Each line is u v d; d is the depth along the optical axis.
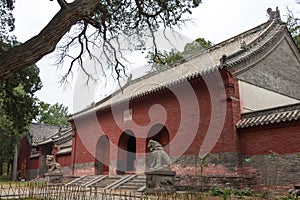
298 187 11.23
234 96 13.97
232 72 14.30
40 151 31.75
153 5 10.18
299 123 11.69
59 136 29.50
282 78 17.44
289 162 11.70
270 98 16.12
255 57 15.84
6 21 11.80
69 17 6.49
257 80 15.68
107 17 9.63
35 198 10.55
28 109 21.02
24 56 6.01
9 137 32.00
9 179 35.53
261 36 17.38
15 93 20.67
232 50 18.48
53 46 6.38
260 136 12.88
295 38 24.08
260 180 12.44
